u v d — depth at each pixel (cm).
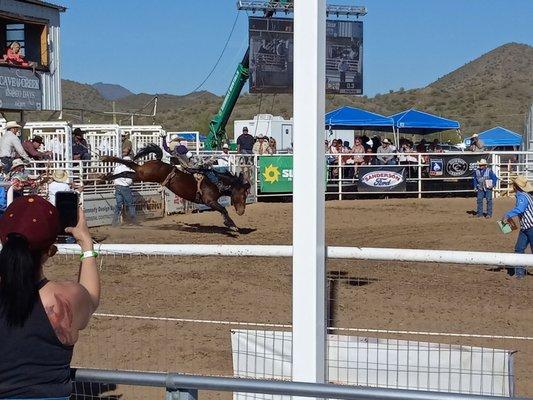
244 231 1703
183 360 724
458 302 927
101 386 634
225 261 1166
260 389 316
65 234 345
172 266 1127
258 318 866
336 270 1076
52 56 2300
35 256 317
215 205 1636
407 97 11975
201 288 1005
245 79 3631
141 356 733
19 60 2164
